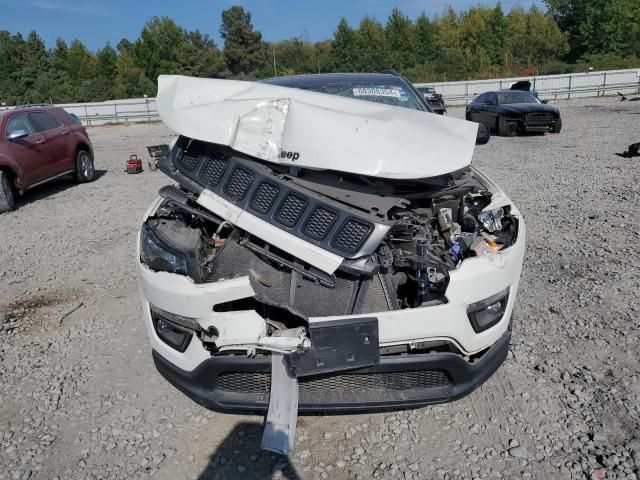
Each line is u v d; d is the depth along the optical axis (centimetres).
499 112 1535
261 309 287
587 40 5238
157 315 297
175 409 320
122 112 2738
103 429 303
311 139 287
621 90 2875
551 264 513
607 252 536
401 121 308
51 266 579
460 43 5809
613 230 603
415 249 284
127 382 349
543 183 862
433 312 263
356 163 280
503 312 297
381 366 263
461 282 270
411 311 261
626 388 317
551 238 589
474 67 4800
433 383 279
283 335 264
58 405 327
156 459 279
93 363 373
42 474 270
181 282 280
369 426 298
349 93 441
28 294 502
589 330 386
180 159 321
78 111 2708
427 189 312
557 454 269
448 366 271
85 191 1002
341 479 260
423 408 311
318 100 334
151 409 320
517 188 837
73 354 387
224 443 289
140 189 995
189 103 331
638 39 5000
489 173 968
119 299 480
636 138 1294
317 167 281
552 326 394
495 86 3058
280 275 285
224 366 271
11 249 651
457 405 312
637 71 2908
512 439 281
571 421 292
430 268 272
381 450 279
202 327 274
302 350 255
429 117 330
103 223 752
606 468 257
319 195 279
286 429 255
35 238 695
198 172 310
